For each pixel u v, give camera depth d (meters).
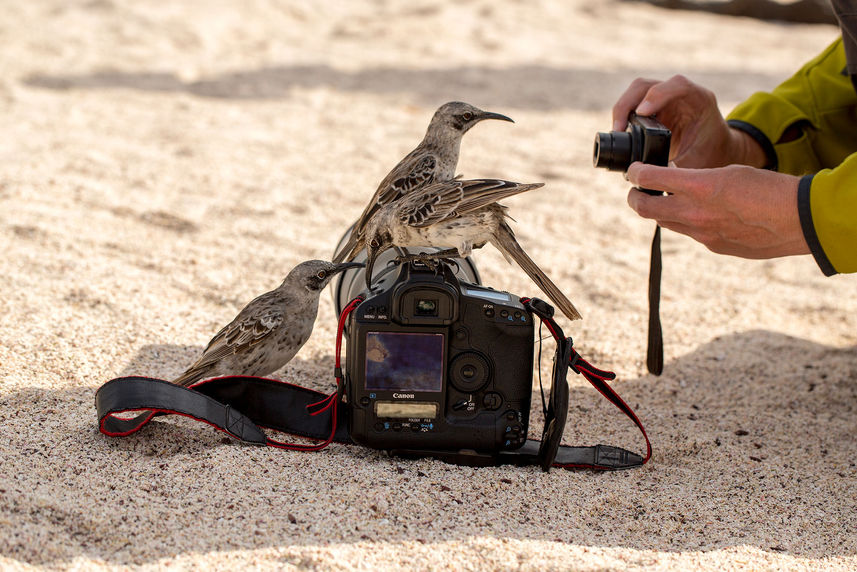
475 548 3.48
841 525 3.99
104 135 9.24
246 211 7.68
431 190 4.30
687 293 6.86
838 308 6.71
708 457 4.62
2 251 6.27
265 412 4.38
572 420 4.96
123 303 5.74
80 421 4.30
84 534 3.39
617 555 3.54
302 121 10.39
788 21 18.23
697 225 4.06
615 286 6.84
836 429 5.01
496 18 16.50
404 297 3.95
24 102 9.99
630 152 4.36
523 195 8.65
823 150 5.66
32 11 13.77
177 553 3.32
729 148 5.46
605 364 5.66
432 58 13.64
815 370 5.73
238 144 9.40
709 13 18.69
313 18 15.40
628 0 19.08
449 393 4.08
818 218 3.80
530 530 3.68
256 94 11.25
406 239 4.33
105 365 4.94
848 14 4.57
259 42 13.72
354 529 3.55
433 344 4.01
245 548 3.38
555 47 14.95
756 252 4.12
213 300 6.00
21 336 5.11
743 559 3.60
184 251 6.74
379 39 14.52
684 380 5.54
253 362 4.67
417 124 10.54
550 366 5.57
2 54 11.64
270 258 6.76
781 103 5.58
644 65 14.09
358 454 4.27
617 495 4.08
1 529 3.33
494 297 4.05
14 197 7.33
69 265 6.19
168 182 8.15
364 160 9.23
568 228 7.97
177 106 10.48
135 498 3.66
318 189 8.34
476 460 4.17
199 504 3.65
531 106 11.63
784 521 4.01
